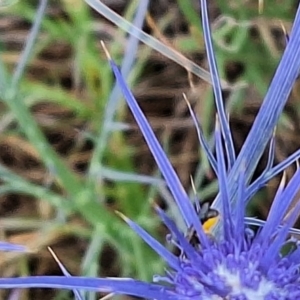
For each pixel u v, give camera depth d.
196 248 0.21
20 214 0.33
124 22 0.29
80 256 0.33
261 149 0.23
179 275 0.21
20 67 0.27
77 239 0.33
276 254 0.21
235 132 0.33
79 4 0.31
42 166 0.33
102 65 0.31
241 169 0.22
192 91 0.32
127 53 0.29
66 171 0.28
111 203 0.32
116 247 0.30
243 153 0.23
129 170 0.32
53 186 0.33
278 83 0.23
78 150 0.33
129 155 0.32
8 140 0.33
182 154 0.33
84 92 0.33
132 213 0.31
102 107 0.31
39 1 0.32
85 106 0.31
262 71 0.32
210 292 0.20
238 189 0.22
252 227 0.27
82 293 0.27
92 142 0.33
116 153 0.31
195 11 0.33
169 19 0.33
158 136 0.34
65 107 0.33
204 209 0.22
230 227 0.21
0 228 0.32
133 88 0.33
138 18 0.29
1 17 0.33
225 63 0.33
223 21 0.32
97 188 0.31
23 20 0.33
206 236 0.21
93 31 0.33
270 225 0.21
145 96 0.34
